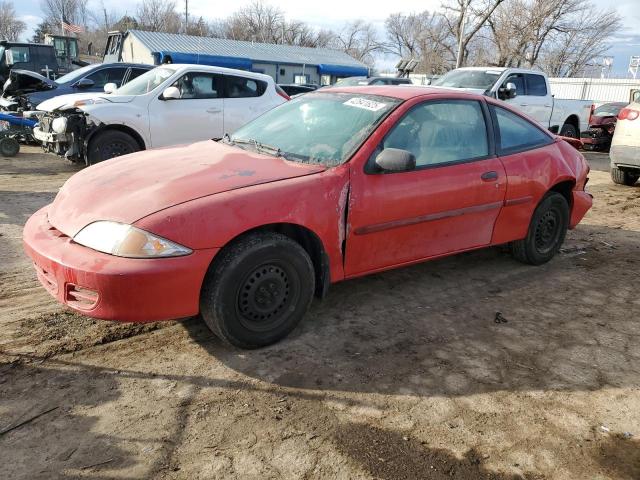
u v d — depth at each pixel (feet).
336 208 11.31
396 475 7.86
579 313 13.62
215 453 8.13
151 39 112.68
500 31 128.57
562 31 134.10
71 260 9.51
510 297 14.43
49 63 61.52
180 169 11.46
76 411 8.93
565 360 11.30
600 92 108.06
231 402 9.36
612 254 18.51
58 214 10.78
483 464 8.18
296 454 8.18
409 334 12.10
